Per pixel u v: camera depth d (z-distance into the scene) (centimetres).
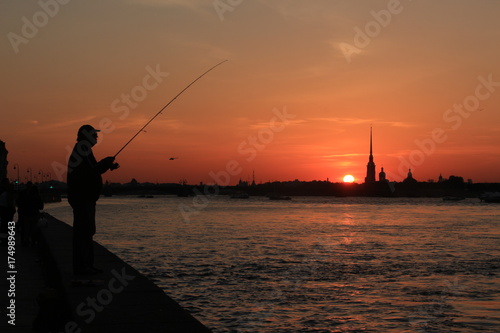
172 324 637
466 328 1898
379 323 1955
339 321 1955
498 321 1975
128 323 641
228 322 1927
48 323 801
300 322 1941
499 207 19275
